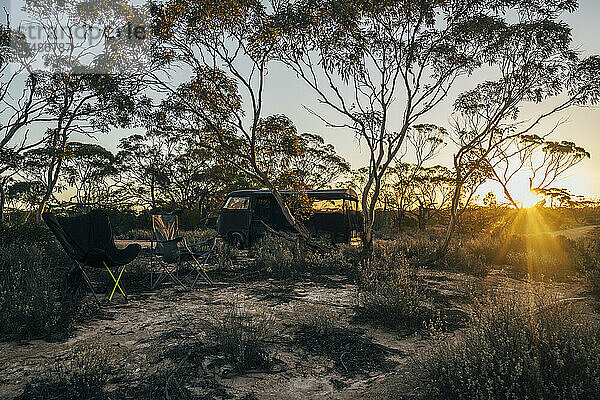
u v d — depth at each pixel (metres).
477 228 24.45
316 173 36.72
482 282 8.60
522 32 11.70
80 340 4.72
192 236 18.45
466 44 11.70
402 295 5.99
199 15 10.07
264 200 16.42
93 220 7.19
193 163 35.09
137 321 5.52
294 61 11.43
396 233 30.94
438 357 3.44
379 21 11.45
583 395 2.81
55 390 3.42
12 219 12.43
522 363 3.02
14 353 4.29
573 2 11.30
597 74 11.68
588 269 10.26
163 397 3.33
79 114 18.00
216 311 6.07
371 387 3.62
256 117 10.98
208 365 4.00
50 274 7.83
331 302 6.77
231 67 10.78
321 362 4.22
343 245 14.52
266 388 3.58
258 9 10.26
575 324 3.47
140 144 37.03
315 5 10.62
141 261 10.35
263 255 10.91
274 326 5.38
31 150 18.42
